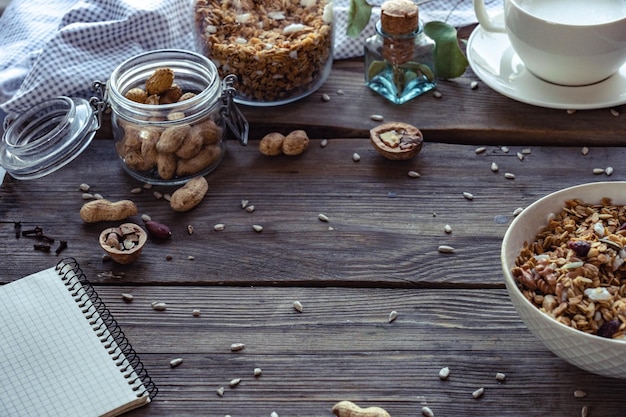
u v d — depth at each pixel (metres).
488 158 1.13
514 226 0.97
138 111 1.08
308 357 0.98
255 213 1.09
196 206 1.10
